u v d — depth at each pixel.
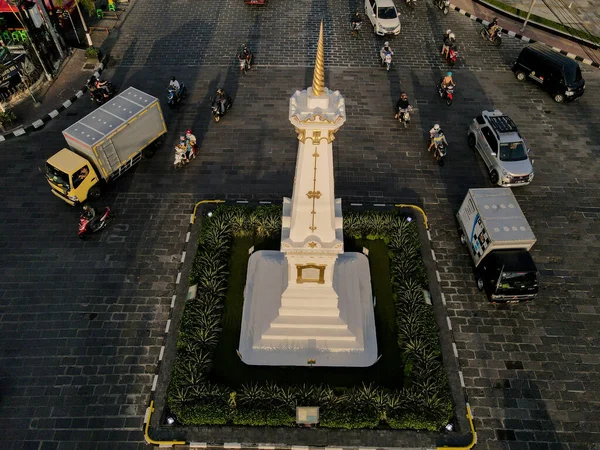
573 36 33.47
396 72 30.94
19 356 18.19
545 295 20.34
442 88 28.45
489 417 16.95
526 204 23.80
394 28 32.72
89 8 30.62
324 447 16.23
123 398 17.25
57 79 29.56
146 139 24.52
